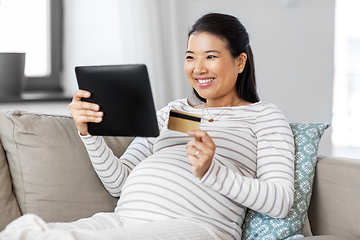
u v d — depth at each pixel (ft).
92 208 4.45
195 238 3.44
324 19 11.50
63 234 2.98
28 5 8.29
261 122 4.55
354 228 4.08
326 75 11.66
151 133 3.76
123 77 3.61
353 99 13.58
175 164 4.12
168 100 9.39
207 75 4.52
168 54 9.42
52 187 4.30
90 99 3.90
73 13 8.68
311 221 4.62
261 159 4.29
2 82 7.53
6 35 8.13
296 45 11.24
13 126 4.36
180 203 3.94
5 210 4.12
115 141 5.09
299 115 11.43
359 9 13.29
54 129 4.54
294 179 4.38
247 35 4.80
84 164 4.54
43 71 8.61
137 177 4.18
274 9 10.91
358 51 13.48
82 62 8.85
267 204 3.86
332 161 4.42
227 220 4.06
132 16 8.81
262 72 10.89
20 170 4.31
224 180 3.80
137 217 3.98
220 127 4.54
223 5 10.29
